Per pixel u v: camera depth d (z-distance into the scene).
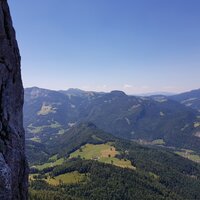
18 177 24.12
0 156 21.61
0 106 23.23
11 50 24.64
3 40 23.83
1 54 23.61
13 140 23.56
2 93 23.48
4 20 24.34
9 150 22.97
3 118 23.22
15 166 23.33
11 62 24.58
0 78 23.36
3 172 20.77
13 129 23.88
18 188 24.12
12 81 24.72
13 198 22.97
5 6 24.55
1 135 22.91
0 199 20.12
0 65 23.41
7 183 20.70
